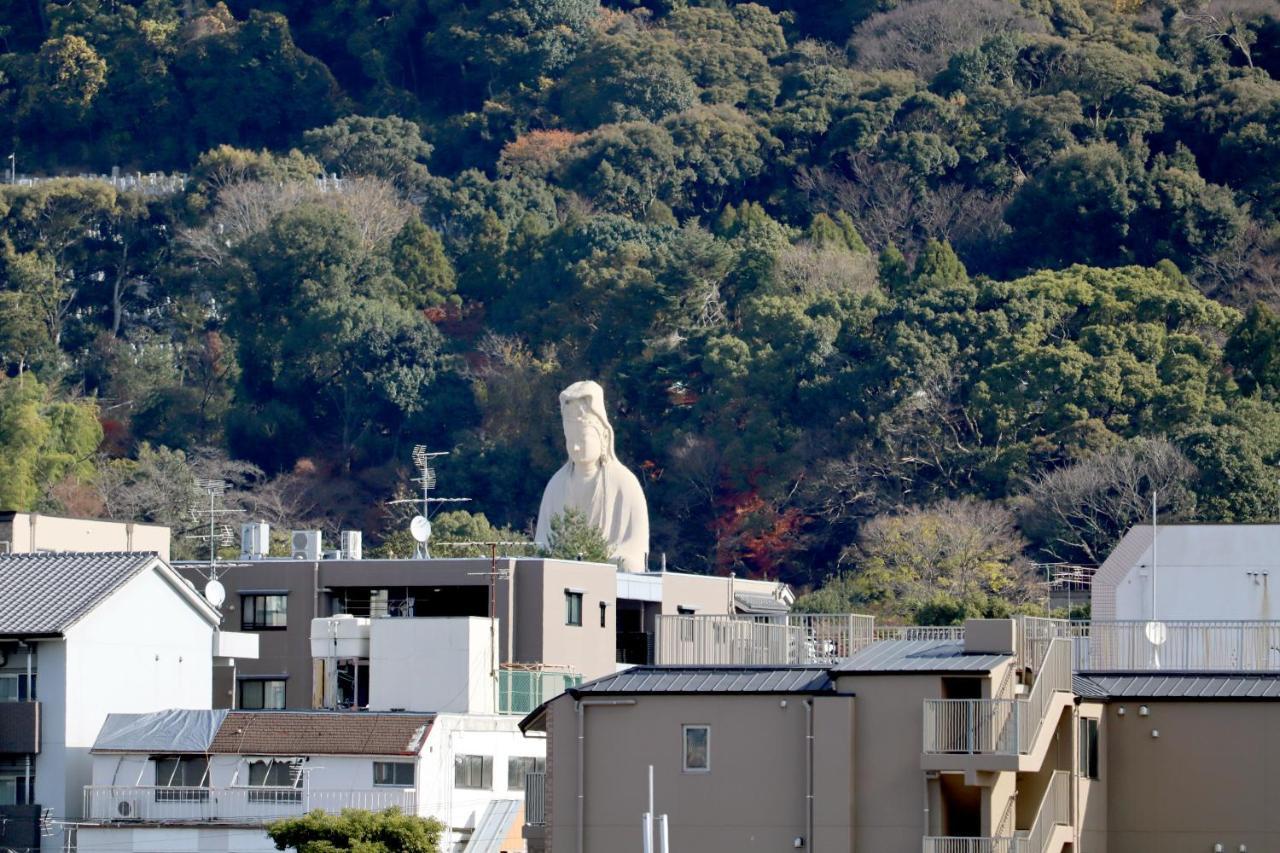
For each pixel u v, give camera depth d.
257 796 191.88
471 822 195.12
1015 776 147.75
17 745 198.88
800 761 147.62
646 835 141.75
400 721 193.50
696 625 161.38
